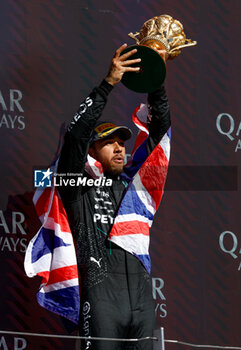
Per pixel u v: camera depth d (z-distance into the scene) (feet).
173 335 47.09
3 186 44.52
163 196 48.55
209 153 50.14
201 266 48.52
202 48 51.26
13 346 43.32
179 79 50.34
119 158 41.34
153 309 39.06
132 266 38.73
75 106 47.11
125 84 41.04
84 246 38.65
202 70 50.96
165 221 48.26
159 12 50.57
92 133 41.60
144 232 40.32
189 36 51.16
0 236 43.98
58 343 44.34
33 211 44.88
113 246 38.73
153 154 42.04
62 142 41.55
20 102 45.68
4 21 46.01
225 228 49.55
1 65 45.50
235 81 51.67
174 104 49.88
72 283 37.96
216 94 51.03
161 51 40.37
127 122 48.47
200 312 47.96
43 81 46.52
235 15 52.60
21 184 44.93
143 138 44.06
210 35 51.70
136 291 38.42
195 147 49.85
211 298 48.39
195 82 50.65
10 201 44.52
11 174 44.80
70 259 38.34
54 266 38.45
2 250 43.93
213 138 50.42
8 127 45.19
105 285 37.78
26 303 43.96
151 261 47.44
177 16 51.11
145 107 43.93
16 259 44.14
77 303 37.70
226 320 48.47
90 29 48.34
